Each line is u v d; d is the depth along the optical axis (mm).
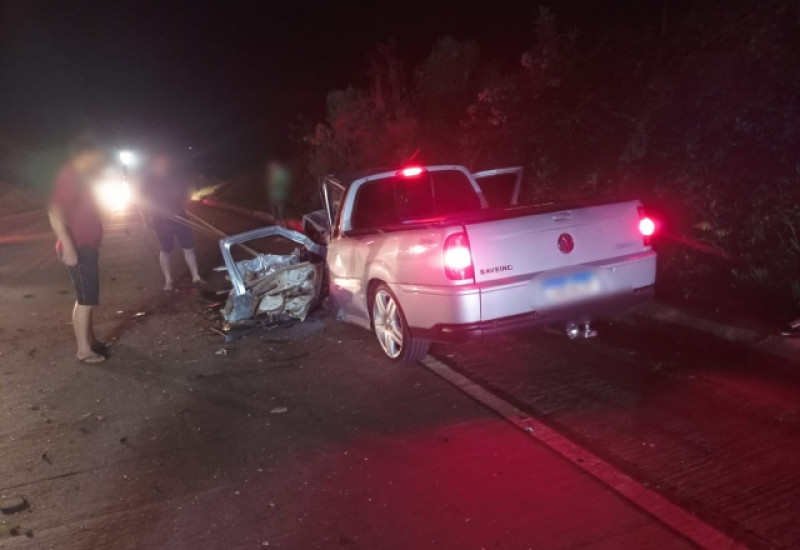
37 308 10391
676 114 7965
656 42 9031
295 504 4402
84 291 7406
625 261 5957
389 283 6238
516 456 4754
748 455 4484
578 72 9836
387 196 7625
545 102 10359
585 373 6035
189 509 4441
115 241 18234
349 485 4578
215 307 9242
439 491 4410
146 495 4656
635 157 8188
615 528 3881
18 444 5586
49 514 4492
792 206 7184
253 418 5789
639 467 4477
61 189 7145
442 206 7840
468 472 4605
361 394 6086
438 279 5621
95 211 7406
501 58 18203
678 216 7980
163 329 8633
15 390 6844
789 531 3723
